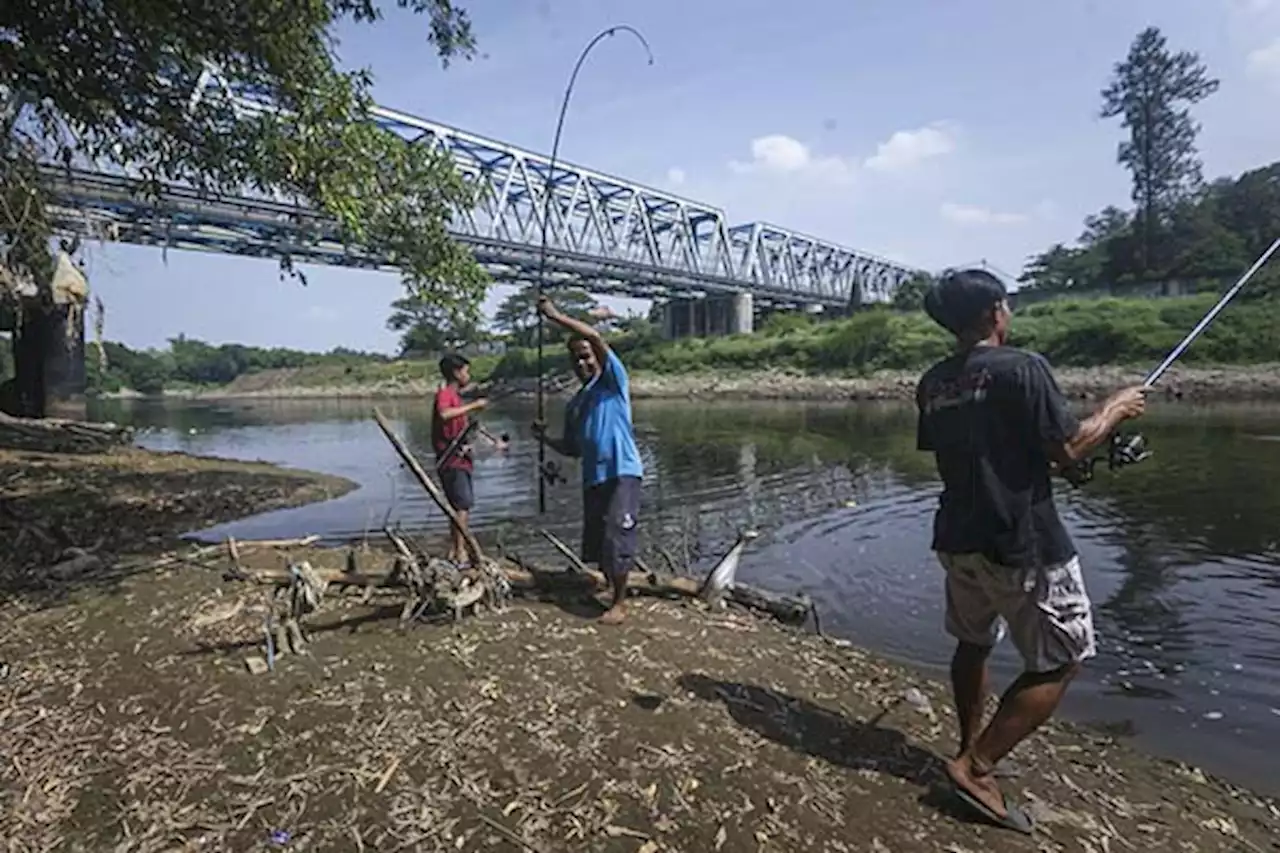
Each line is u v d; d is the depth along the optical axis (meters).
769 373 54.59
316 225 8.74
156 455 16.31
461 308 6.43
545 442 5.36
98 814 2.78
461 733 3.28
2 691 3.76
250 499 11.44
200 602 4.98
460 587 4.71
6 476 11.55
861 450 18.39
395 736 3.25
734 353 58.59
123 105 5.62
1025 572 2.64
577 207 56.66
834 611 6.09
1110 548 8.03
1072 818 2.89
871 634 5.51
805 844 2.62
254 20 5.11
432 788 2.90
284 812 2.77
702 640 4.50
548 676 3.85
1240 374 35.38
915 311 57.28
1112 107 58.72
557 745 3.20
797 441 21.00
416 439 26.66
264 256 30.36
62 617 4.84
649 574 5.44
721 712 3.54
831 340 54.00
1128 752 3.69
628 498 4.66
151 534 8.41
